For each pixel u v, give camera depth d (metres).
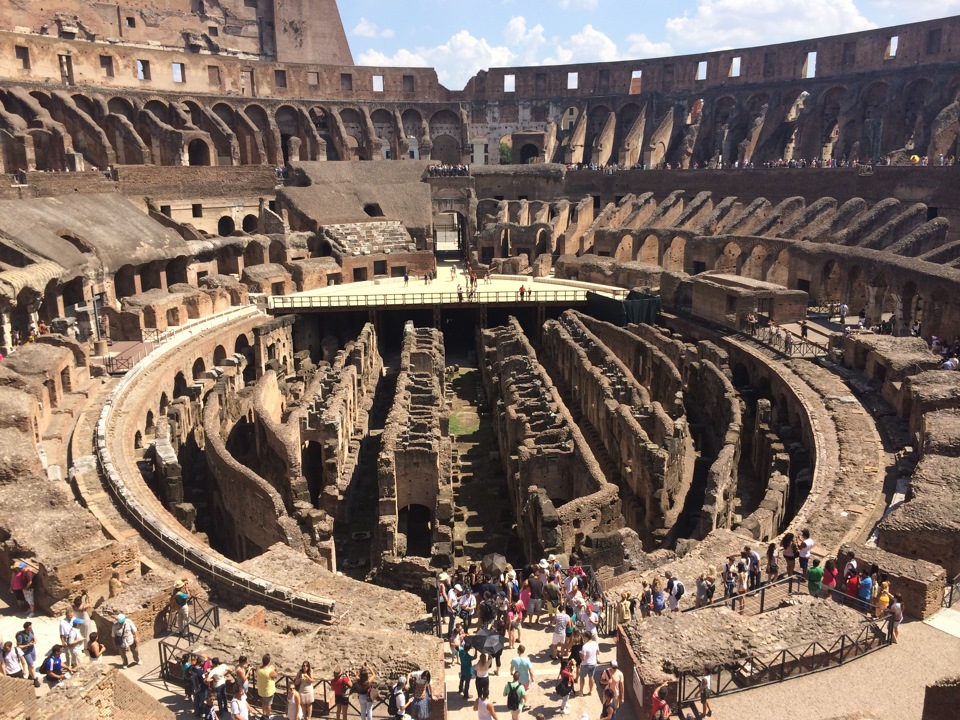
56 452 36.19
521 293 76.44
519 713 19.05
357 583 25.53
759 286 62.16
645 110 105.50
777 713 18.14
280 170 100.75
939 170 67.81
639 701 18.33
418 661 19.47
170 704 19.17
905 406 38.97
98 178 78.56
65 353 43.44
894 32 87.44
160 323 61.59
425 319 80.81
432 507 38.56
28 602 23.14
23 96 83.38
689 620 20.28
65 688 16.55
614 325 69.44
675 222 84.62
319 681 18.78
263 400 47.88
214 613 22.62
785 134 97.31
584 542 28.77
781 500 32.88
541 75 113.62
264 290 76.94
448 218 131.25
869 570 22.70
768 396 51.56
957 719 17.00
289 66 108.19
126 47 94.94
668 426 38.41
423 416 43.25
